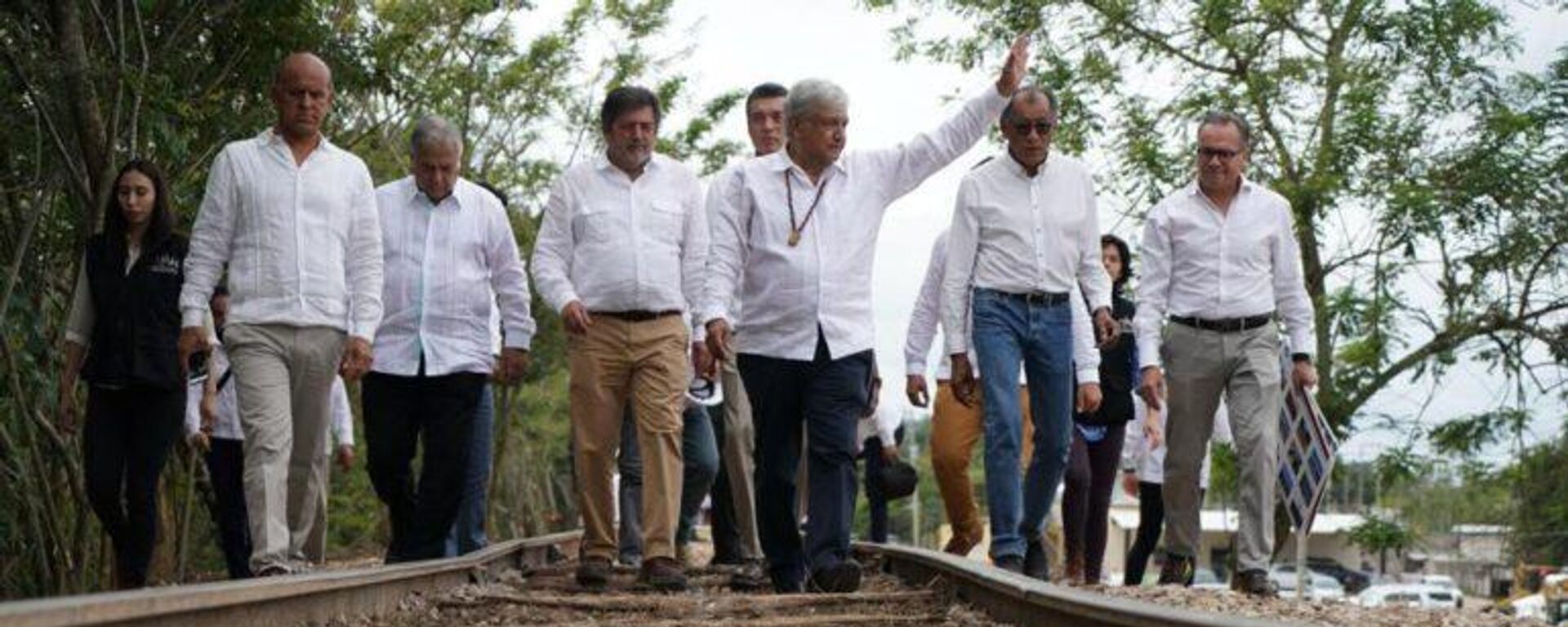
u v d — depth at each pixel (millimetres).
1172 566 10055
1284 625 4816
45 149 11906
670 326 9680
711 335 8875
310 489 8984
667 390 9633
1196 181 9828
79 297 8828
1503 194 19672
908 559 10492
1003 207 9422
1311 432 9734
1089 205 9578
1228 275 9695
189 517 13633
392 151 21406
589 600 8719
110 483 8727
